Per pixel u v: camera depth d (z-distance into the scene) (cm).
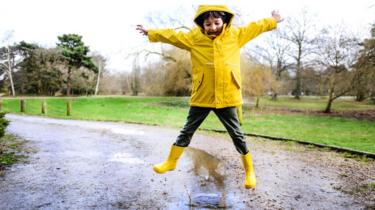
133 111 2219
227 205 433
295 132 1187
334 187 508
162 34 365
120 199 454
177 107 2592
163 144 897
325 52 2292
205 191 489
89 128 1244
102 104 2877
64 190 491
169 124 1386
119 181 539
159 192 484
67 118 1662
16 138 972
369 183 525
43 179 548
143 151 797
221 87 347
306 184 524
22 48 4434
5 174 575
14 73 4538
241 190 494
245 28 361
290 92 4994
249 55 2567
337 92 2252
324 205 434
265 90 2655
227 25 359
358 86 2058
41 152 772
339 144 906
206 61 348
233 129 365
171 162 383
